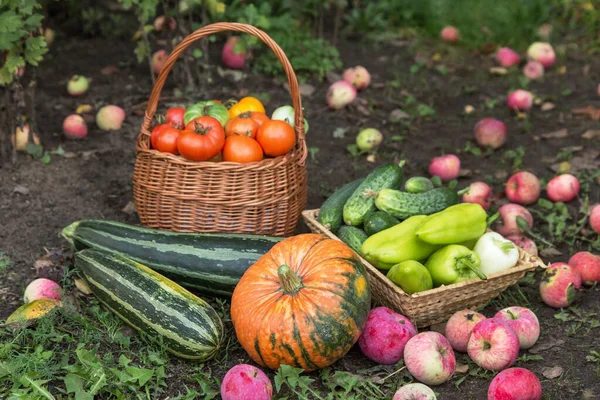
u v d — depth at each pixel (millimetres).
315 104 2938
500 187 2533
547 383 1897
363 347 1922
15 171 2496
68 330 1995
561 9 3768
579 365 1939
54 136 2684
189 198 2098
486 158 2676
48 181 2475
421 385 1812
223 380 1828
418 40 3504
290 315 1833
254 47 3088
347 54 3336
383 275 1966
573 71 3232
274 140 2104
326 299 1839
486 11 3629
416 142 2756
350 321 1848
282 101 2924
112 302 1960
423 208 2109
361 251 2016
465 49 3443
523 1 3631
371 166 2625
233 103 2303
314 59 3109
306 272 1882
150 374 1856
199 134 2070
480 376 1900
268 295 1865
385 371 1914
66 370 1897
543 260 2250
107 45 3279
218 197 2096
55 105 2846
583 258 2137
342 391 1883
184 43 2096
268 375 1907
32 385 1829
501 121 2879
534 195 2416
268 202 2121
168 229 2146
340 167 2619
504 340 1876
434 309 1964
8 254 2209
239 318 1872
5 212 2342
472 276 1972
